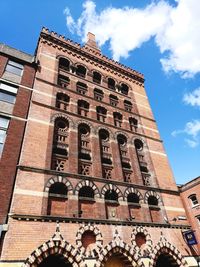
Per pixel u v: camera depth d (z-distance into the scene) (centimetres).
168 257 1559
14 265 1003
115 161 1827
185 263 1538
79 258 1183
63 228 1234
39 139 1524
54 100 1866
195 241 1598
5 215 1122
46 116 1697
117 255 1380
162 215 1730
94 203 1478
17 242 1067
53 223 1223
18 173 1292
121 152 1991
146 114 2559
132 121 2381
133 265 1352
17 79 1806
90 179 1548
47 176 1382
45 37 2352
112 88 2597
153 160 2092
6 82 1711
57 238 1180
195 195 2181
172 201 1880
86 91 2255
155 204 1819
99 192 1525
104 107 2212
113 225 1426
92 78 2438
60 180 1413
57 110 1805
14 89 1725
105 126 2025
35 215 1187
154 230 1585
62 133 1734
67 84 2162
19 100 1656
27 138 1473
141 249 1457
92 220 1359
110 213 1506
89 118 1962
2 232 1072
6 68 1809
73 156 1606
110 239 1353
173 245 1584
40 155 1450
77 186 1459
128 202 1636
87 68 2478
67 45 2472
